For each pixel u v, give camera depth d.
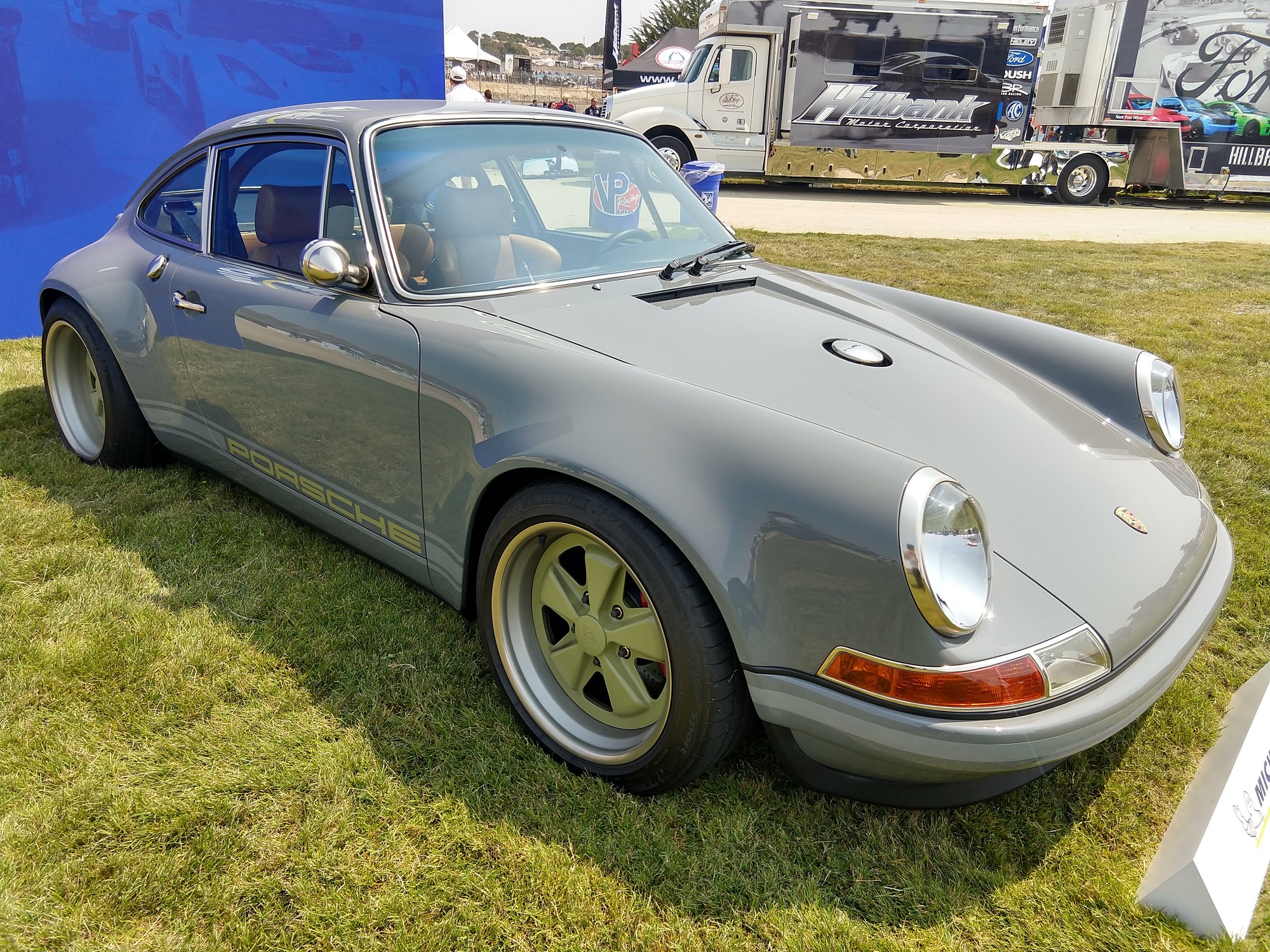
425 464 2.17
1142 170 15.47
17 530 2.97
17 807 1.84
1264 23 14.23
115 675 2.25
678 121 14.65
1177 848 1.74
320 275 2.25
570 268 2.55
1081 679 1.57
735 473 1.66
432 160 2.51
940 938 1.61
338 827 1.81
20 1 5.04
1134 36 14.45
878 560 1.51
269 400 2.63
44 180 5.31
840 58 14.27
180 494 3.30
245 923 1.60
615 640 1.90
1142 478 2.08
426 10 7.11
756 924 1.63
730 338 2.23
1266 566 2.95
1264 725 2.05
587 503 1.79
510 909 1.64
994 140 14.98
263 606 2.57
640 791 1.90
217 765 1.96
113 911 1.62
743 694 1.75
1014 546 1.71
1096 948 1.59
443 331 2.14
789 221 11.78
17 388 4.41
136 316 3.09
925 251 9.32
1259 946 1.60
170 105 5.77
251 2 6.05
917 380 2.17
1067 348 2.56
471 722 2.12
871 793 1.72
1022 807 1.92
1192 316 6.64
